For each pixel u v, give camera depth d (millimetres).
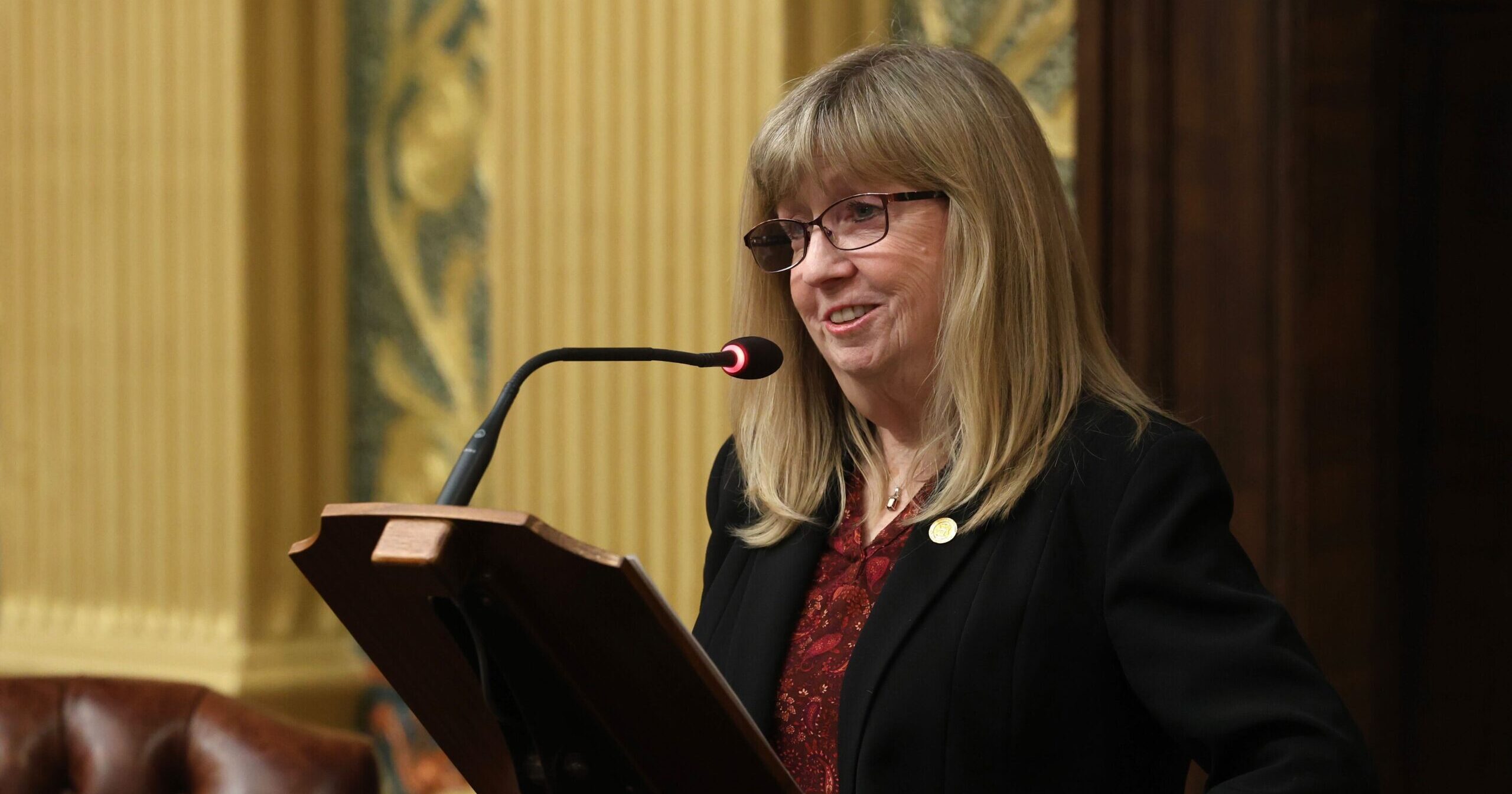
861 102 7035
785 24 14039
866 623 6773
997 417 6805
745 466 7961
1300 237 11836
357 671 17406
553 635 5125
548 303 15359
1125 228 12477
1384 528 12609
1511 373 12805
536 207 15438
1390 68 12406
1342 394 12070
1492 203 12734
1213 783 6078
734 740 5074
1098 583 6445
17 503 18047
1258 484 12031
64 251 17766
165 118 17250
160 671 17016
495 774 6051
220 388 17016
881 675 6559
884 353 7070
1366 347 12188
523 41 15438
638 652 4930
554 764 5418
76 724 10039
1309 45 11812
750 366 6758
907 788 6438
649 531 14805
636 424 14820
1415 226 12656
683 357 6645
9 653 17734
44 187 17859
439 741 6121
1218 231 12172
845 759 6578
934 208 6980
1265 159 11938
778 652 7168
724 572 7836
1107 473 6574
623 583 4613
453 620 5176
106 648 17359
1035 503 6668
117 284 17500
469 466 5582
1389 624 12641
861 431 7680
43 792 9867
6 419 18078
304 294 17375
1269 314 11969
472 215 17000
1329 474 12000
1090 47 12539
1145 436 6617
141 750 9922
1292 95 11812
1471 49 12672
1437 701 12828
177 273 17234
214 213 17000
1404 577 12789
